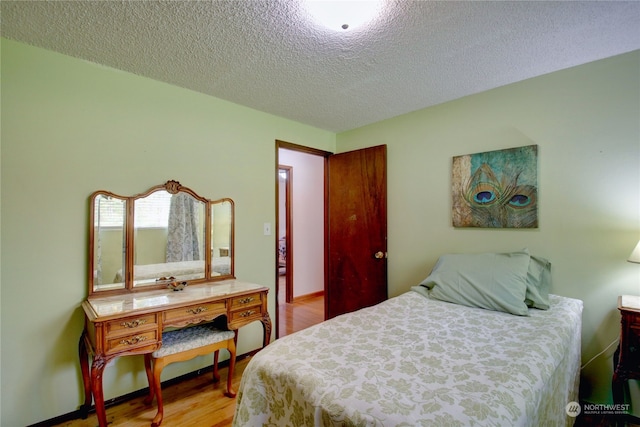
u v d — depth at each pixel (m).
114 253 1.99
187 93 2.34
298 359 1.22
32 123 1.74
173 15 1.47
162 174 2.22
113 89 2.01
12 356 1.68
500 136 2.30
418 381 1.04
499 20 1.52
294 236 4.46
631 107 1.82
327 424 0.95
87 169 1.92
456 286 2.03
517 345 1.32
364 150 3.12
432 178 2.67
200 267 2.38
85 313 1.78
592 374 1.93
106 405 1.96
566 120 2.03
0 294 1.65
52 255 1.80
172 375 2.26
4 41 1.67
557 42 1.72
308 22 1.52
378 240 2.98
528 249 2.17
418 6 1.41
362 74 2.10
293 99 2.53
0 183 1.65
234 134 2.62
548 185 2.10
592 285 1.94
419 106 2.68
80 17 1.49
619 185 1.86
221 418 1.85
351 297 3.20
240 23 1.54
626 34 1.65
